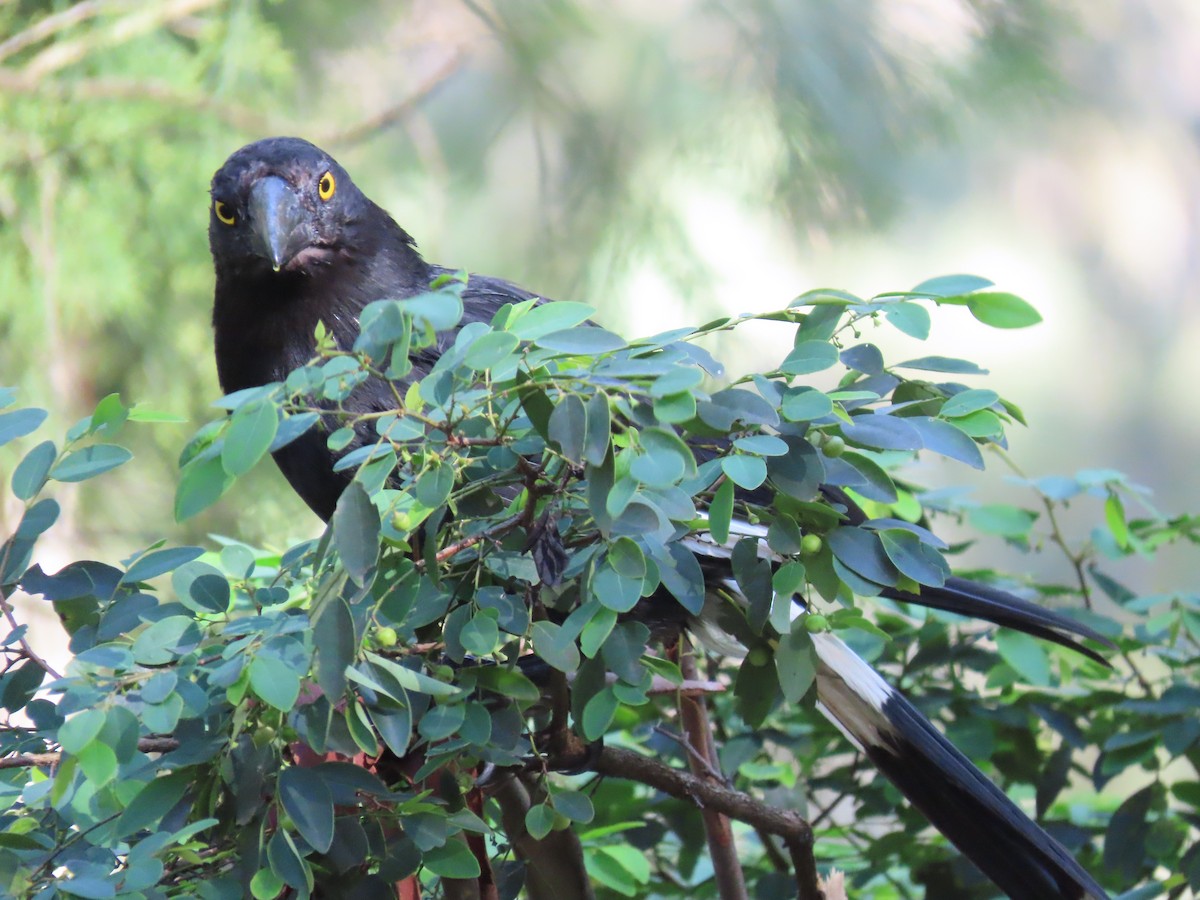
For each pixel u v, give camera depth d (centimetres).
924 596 474
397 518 314
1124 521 575
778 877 567
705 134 1121
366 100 1153
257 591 345
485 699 344
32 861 309
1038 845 492
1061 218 2459
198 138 989
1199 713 537
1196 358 2572
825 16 1144
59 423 947
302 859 302
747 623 384
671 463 295
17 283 962
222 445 290
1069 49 1493
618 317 1084
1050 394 2542
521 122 1148
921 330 324
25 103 968
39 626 806
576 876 454
